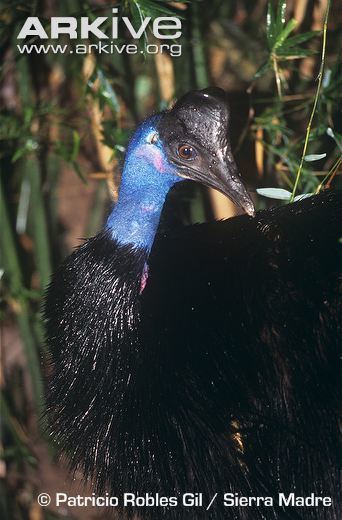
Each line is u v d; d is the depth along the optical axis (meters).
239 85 14.13
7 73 12.55
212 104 8.02
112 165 11.32
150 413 8.39
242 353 8.48
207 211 11.58
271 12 9.78
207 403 8.38
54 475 12.50
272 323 8.53
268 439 8.49
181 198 11.13
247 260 8.73
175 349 8.45
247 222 9.04
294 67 11.55
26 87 11.66
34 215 11.85
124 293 8.49
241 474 8.48
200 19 12.79
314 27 11.70
